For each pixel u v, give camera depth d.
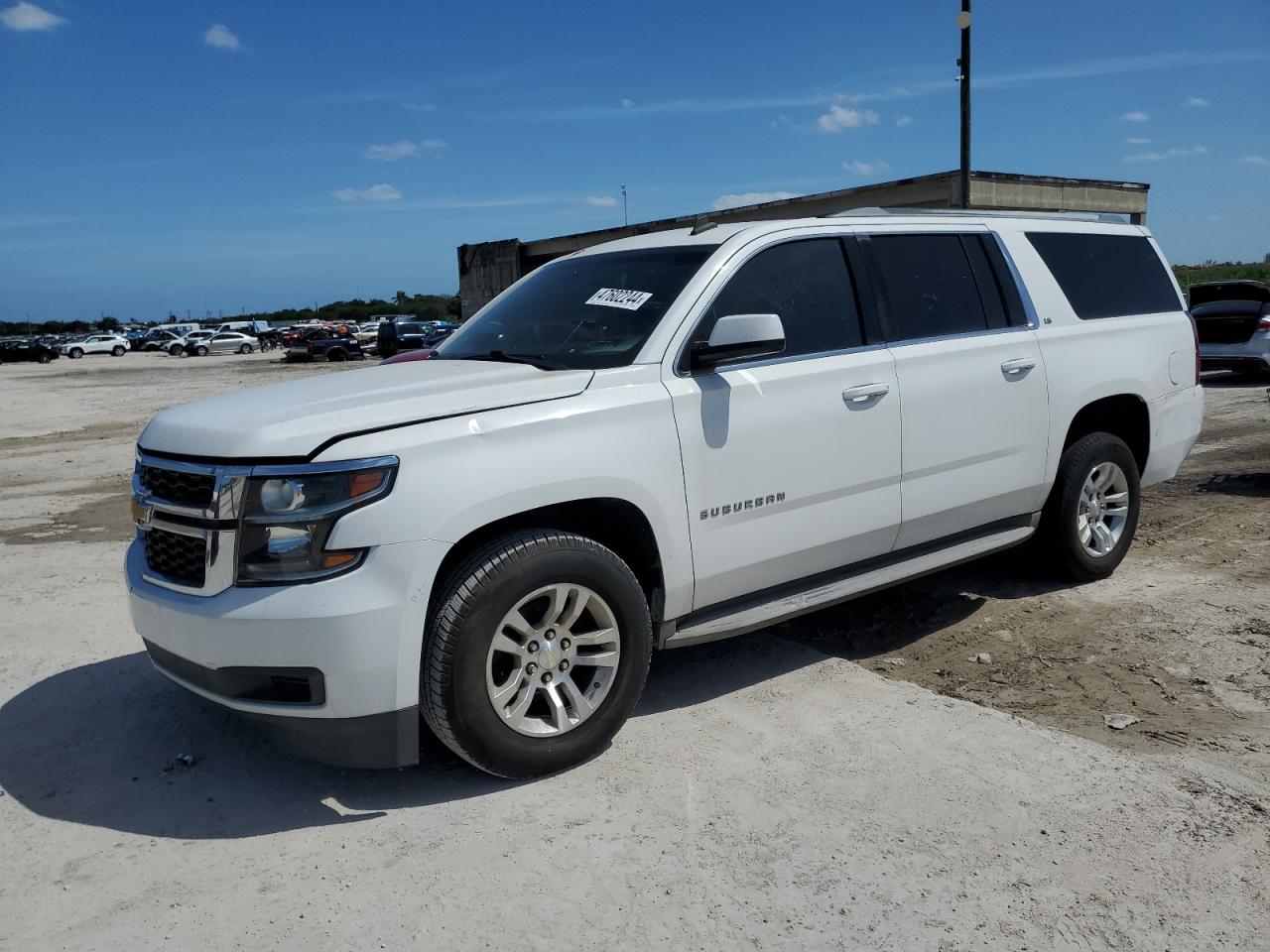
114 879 2.92
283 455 3.06
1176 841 2.94
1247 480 8.12
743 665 4.45
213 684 3.18
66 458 12.95
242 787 3.45
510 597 3.24
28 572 6.46
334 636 3.01
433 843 3.05
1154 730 3.71
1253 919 2.59
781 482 3.95
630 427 3.55
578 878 2.84
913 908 2.66
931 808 3.16
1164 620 4.89
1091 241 5.48
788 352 4.05
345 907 2.74
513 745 3.32
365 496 3.06
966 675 4.35
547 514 3.52
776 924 2.61
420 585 3.10
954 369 4.52
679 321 3.81
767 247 4.12
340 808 3.29
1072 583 5.51
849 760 3.50
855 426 4.15
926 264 4.64
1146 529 6.75
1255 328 14.69
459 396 3.35
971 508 4.70
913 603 5.30
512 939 2.58
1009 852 2.91
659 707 4.03
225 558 3.09
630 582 3.52
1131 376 5.36
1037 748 3.55
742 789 3.31
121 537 7.61
